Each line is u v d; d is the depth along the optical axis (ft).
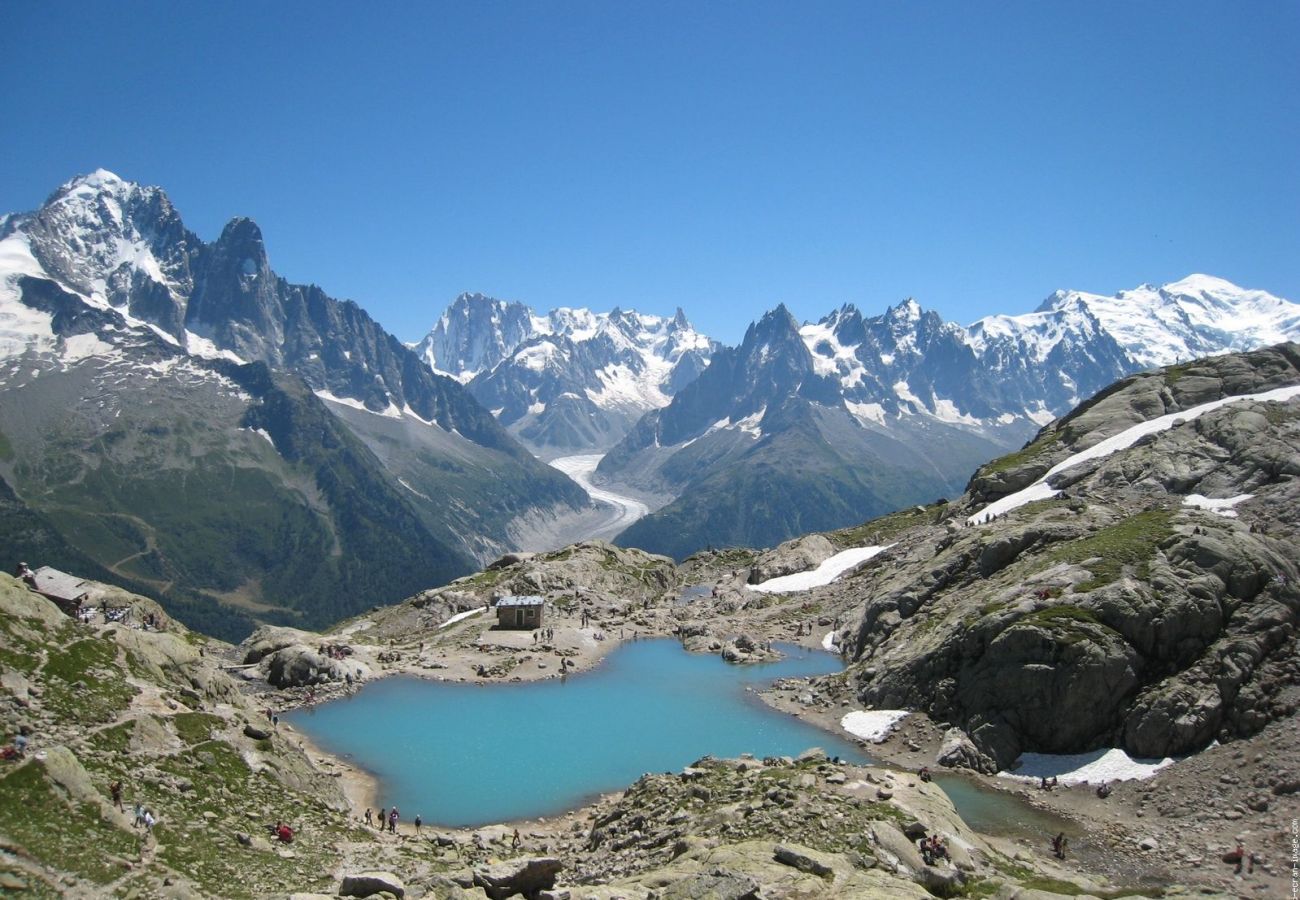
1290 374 453.99
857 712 300.20
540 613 446.19
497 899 141.28
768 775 194.18
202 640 427.74
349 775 256.73
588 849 189.16
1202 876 183.62
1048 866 178.91
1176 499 350.64
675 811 186.29
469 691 344.69
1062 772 240.73
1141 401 477.36
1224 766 221.66
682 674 371.76
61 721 176.04
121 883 123.03
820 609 467.52
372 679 360.07
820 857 145.18
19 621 198.08
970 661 277.03
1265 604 253.03
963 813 219.61
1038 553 322.96
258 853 157.79
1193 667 244.63
